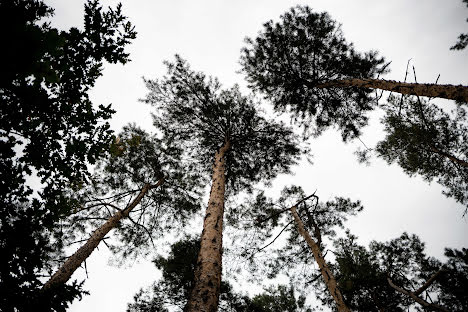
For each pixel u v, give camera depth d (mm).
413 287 8219
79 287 2098
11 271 1856
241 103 9172
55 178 2314
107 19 2365
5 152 2035
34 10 1934
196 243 9227
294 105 8562
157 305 8555
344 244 9789
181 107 9055
